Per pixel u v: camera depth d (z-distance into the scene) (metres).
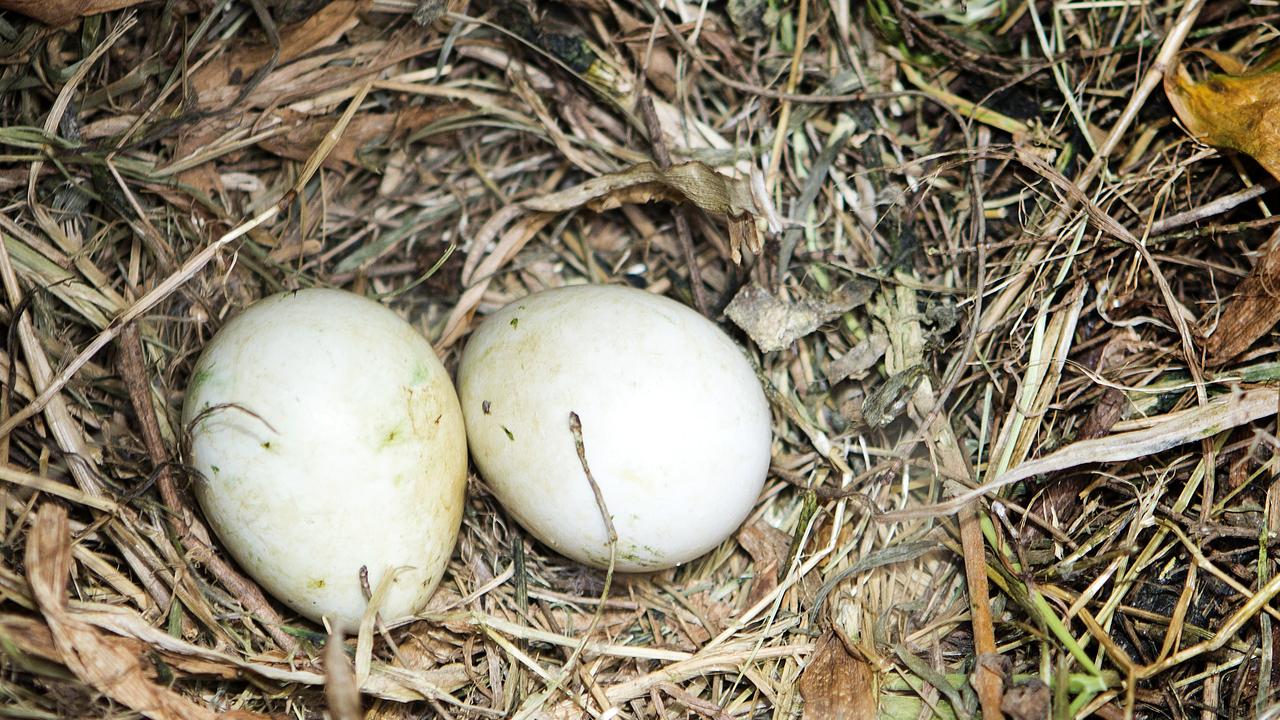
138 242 0.50
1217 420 0.48
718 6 0.53
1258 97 0.49
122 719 0.46
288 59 0.52
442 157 0.54
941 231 0.52
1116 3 0.51
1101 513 0.50
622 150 0.53
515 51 0.53
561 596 0.51
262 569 0.47
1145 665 0.48
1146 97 0.51
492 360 0.49
